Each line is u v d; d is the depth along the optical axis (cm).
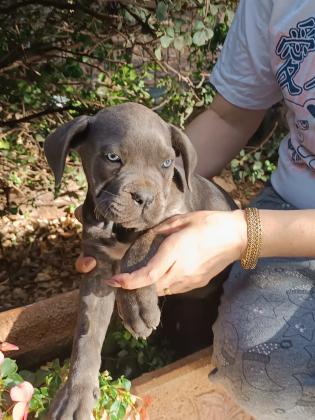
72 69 112
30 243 126
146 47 102
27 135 115
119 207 50
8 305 111
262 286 66
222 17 102
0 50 109
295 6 66
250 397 63
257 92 75
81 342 55
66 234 130
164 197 52
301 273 66
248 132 79
